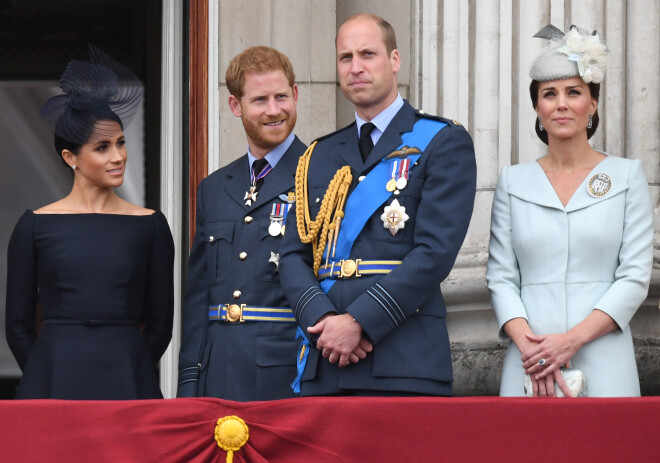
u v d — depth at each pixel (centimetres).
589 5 1703
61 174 2039
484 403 1076
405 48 1827
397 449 1075
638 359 1605
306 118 1828
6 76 2058
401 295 1170
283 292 1327
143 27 1988
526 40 1711
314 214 1280
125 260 1388
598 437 1069
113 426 1080
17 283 1387
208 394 1378
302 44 1838
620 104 1698
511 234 1356
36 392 1341
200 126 1839
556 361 1248
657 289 1608
